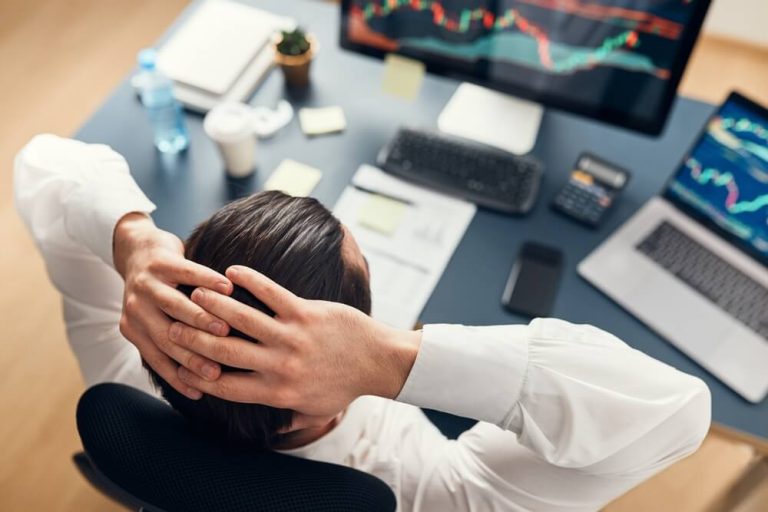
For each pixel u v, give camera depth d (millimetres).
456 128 1442
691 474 1784
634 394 715
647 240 1273
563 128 1452
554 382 687
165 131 1391
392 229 1288
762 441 1070
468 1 1280
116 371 913
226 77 1453
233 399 582
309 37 1503
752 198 1205
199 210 1305
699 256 1250
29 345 1944
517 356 681
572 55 1283
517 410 694
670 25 1165
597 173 1347
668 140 1440
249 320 572
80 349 954
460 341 659
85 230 850
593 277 1225
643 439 723
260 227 627
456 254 1267
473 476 808
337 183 1356
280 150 1401
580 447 701
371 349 620
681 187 1289
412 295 1210
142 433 648
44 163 925
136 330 621
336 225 646
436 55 1391
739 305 1191
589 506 804
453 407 677
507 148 1411
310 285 615
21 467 1748
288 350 575
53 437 1796
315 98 1490
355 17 1391
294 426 650
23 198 917
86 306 943
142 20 2760
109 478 633
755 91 2631
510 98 1484
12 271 2074
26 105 2484
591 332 771
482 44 1340
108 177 900
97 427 660
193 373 584
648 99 1284
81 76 2580
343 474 652
